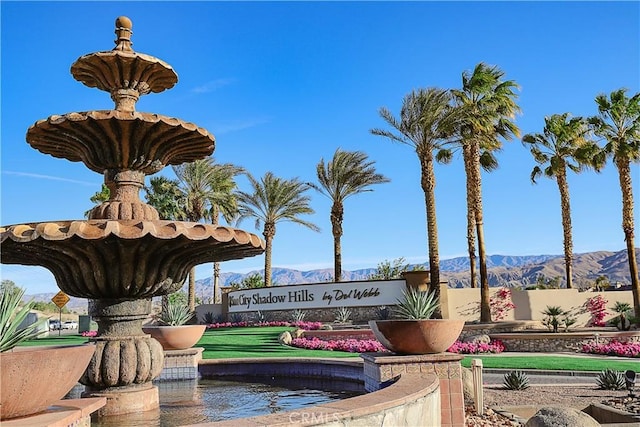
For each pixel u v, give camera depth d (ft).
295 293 117.91
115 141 24.03
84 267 21.99
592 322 109.29
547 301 110.11
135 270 22.40
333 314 112.37
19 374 12.06
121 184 25.11
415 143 95.91
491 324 93.66
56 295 106.11
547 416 24.58
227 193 144.15
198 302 204.85
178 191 150.30
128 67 25.86
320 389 32.22
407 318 27.07
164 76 27.58
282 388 33.09
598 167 110.63
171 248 22.07
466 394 32.17
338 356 53.83
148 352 24.08
